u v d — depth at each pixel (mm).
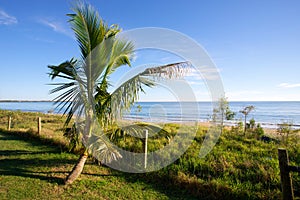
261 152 5715
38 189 3625
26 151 6301
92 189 3693
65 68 3598
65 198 3346
